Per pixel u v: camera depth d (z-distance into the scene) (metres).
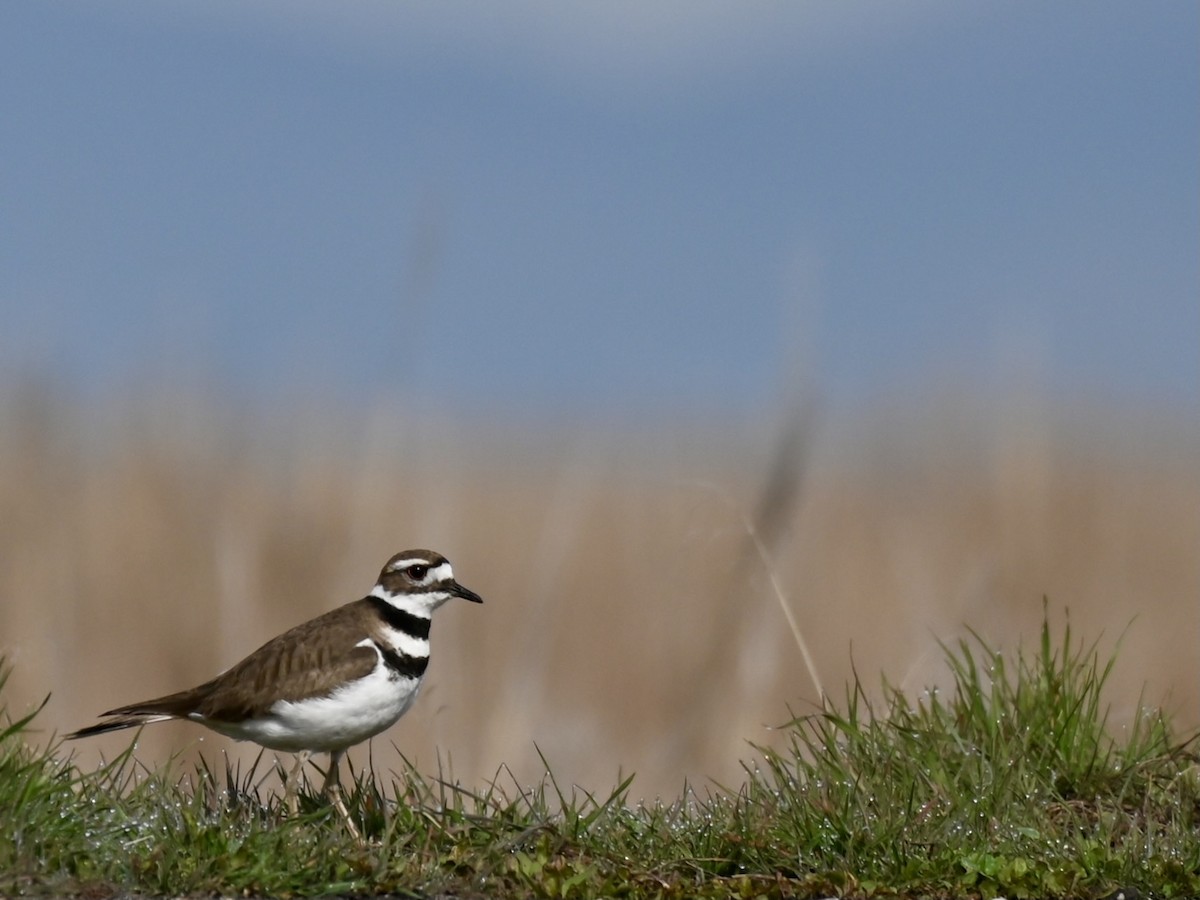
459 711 15.16
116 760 9.62
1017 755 10.19
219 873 8.59
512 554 22.20
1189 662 18.89
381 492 16.09
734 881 8.98
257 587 15.70
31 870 8.37
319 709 10.20
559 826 9.59
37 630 15.34
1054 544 20.41
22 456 17.16
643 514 21.59
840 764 10.16
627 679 18.89
